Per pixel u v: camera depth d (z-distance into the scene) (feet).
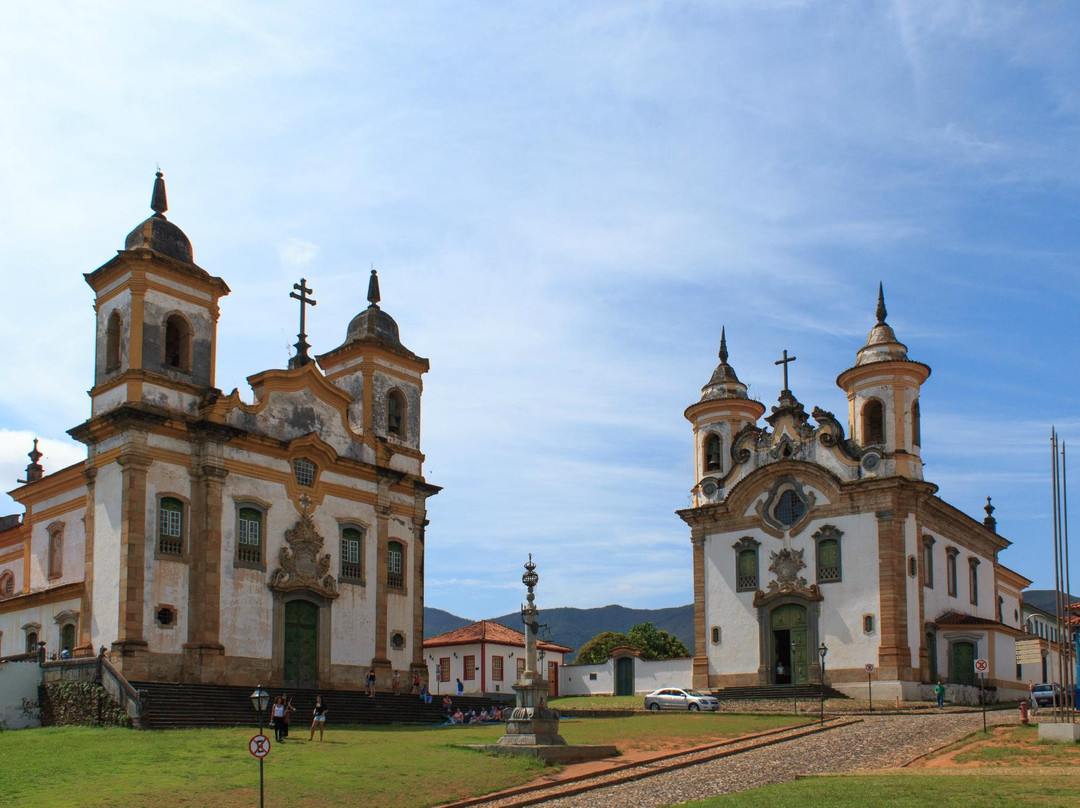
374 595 155.43
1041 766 85.10
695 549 192.44
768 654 179.42
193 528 133.39
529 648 104.32
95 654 127.44
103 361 136.77
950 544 191.42
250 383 146.30
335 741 104.78
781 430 186.91
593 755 99.86
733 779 86.84
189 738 102.99
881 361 176.65
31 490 149.69
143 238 138.62
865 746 105.81
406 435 169.48
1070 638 106.32
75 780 81.30
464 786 82.69
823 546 177.06
